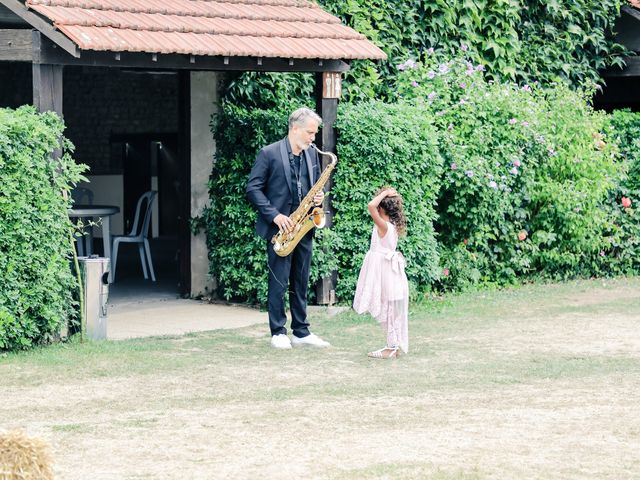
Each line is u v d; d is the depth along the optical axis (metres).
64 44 11.60
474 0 18.08
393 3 17.17
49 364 10.74
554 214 17.02
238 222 14.68
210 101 15.37
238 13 13.95
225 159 14.95
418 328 13.02
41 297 11.31
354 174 14.33
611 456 7.64
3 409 9.02
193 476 7.14
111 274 16.95
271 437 8.11
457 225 15.99
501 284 16.73
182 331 12.93
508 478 7.10
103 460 7.51
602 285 17.00
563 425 8.48
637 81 21.20
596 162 17.08
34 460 5.70
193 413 8.86
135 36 12.23
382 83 16.94
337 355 11.39
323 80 14.14
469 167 15.43
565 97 17.25
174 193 25.16
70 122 23.28
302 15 14.61
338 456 7.59
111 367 10.66
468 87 16.31
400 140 14.28
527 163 16.59
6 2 11.51
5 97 22.44
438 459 7.53
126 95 24.17
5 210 10.95
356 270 14.44
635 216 18.09
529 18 19.20
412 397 9.45
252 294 14.87
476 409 9.01
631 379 10.22
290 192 11.59
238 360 11.09
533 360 11.13
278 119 14.43
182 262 15.57
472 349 11.74
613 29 20.58
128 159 24.31
